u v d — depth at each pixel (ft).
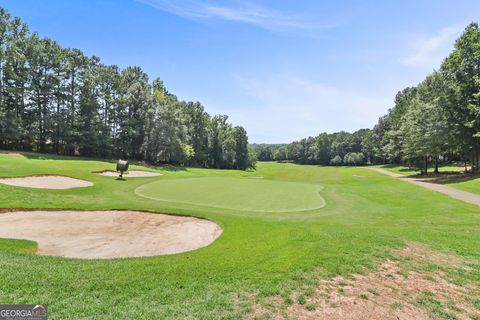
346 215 38.52
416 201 51.24
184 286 15.03
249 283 15.55
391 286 15.83
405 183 84.07
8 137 112.68
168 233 28.89
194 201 46.21
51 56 127.65
